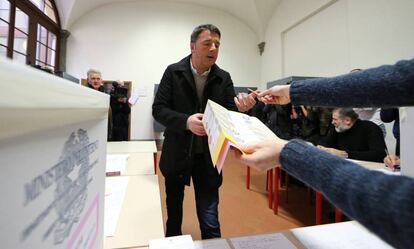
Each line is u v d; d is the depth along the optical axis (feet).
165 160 4.08
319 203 5.58
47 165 0.78
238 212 7.55
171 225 4.35
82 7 15.53
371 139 6.72
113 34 16.58
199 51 3.70
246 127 2.01
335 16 11.51
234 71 18.44
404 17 8.04
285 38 15.72
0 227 0.58
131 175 3.77
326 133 8.66
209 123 2.17
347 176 0.81
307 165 0.97
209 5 17.78
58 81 0.76
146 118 16.94
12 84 0.53
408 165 2.25
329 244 1.92
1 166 0.57
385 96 1.35
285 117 9.36
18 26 11.51
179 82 3.90
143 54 16.98
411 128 2.21
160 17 17.24
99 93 1.28
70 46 15.89
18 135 0.61
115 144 6.53
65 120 0.87
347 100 1.58
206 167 3.96
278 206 8.02
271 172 7.84
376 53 9.05
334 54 11.58
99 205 1.44
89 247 1.25
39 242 0.75
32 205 0.70
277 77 16.35
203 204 3.93
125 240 2.02
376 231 0.68
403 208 0.61
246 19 18.19
